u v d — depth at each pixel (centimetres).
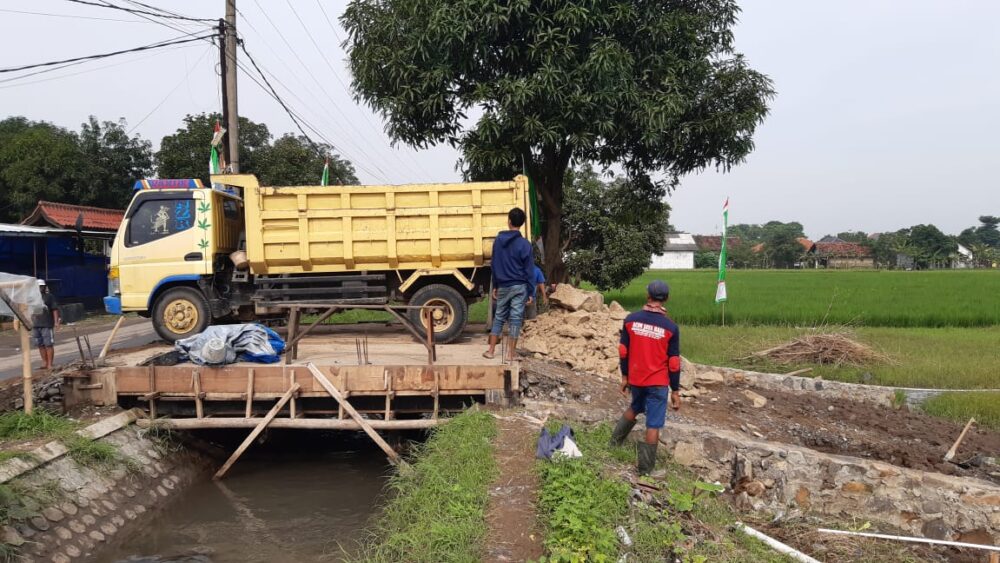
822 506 695
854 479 692
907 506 673
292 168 2462
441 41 1098
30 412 689
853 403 1008
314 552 557
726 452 726
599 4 1088
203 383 751
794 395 1029
